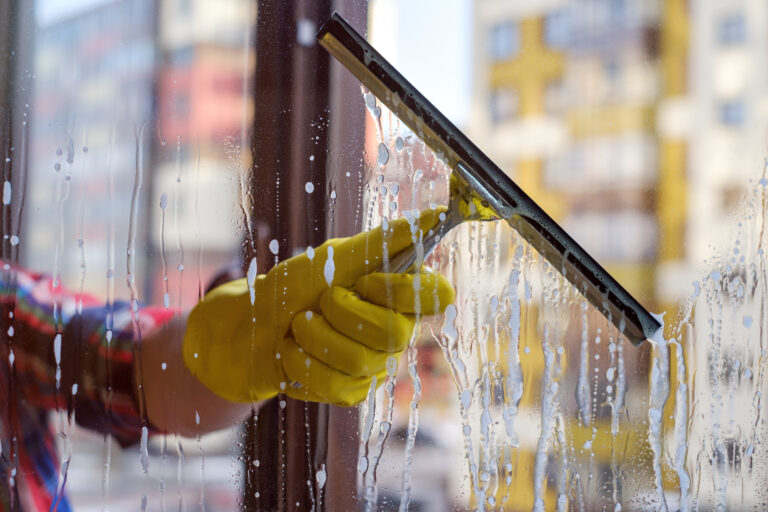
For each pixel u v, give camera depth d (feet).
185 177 1.74
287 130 1.67
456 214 1.35
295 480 1.68
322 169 1.65
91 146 1.80
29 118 1.82
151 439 1.75
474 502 1.55
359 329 1.36
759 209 1.60
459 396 1.53
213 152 1.72
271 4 1.68
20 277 1.85
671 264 1.65
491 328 1.52
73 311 1.83
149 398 1.73
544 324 1.54
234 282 1.66
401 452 1.56
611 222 1.67
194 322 1.61
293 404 1.67
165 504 1.75
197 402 1.67
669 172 1.65
